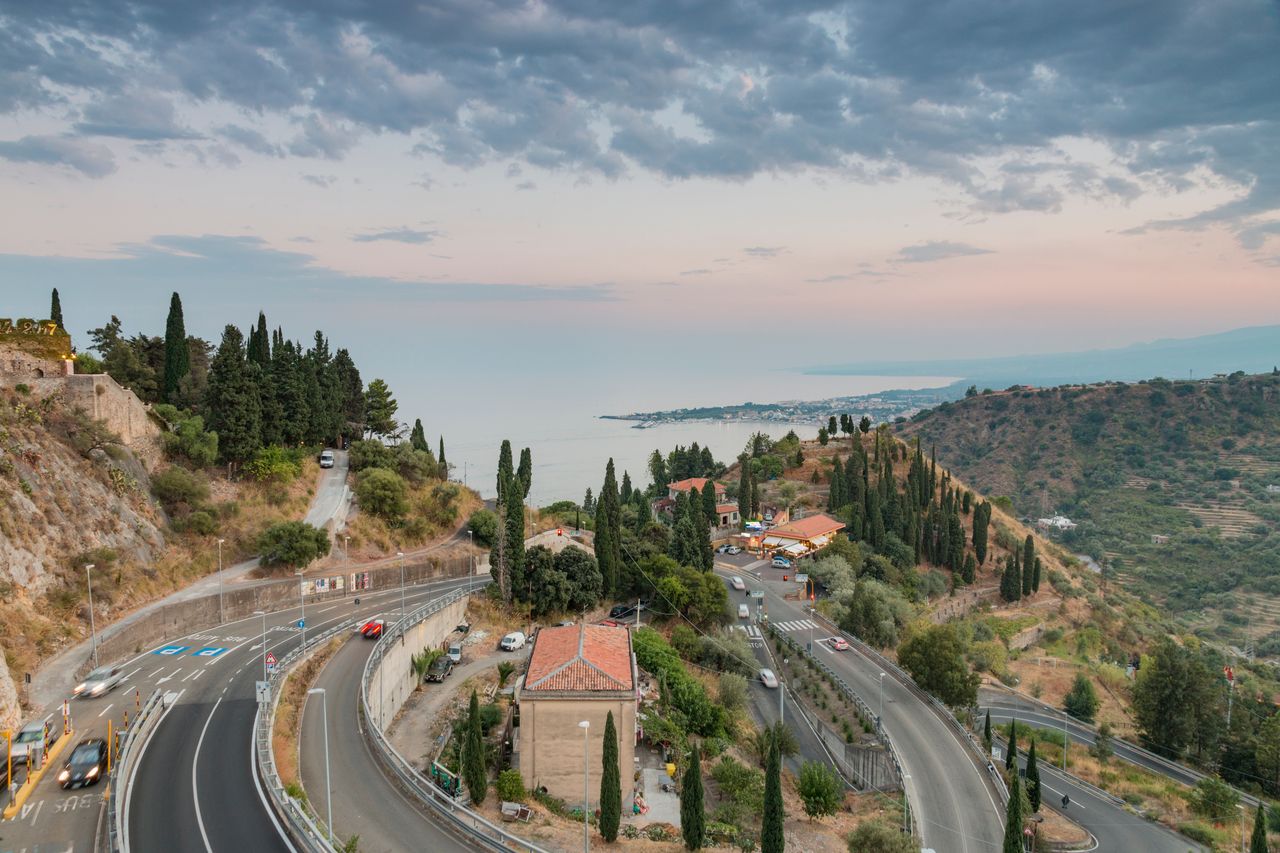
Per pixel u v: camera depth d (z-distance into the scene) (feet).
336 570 327.26
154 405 348.59
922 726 278.87
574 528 479.41
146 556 270.67
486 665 272.31
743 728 267.18
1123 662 495.41
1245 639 636.89
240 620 272.31
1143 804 279.69
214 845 133.69
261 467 350.23
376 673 213.46
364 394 510.17
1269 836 259.80
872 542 531.09
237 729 180.65
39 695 192.24
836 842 200.64
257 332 428.97
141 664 222.69
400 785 165.89
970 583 558.97
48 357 279.90
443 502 408.46
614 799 166.71
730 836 184.55
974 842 209.36
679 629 330.54
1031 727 355.77
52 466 248.73
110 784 149.18
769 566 486.79
